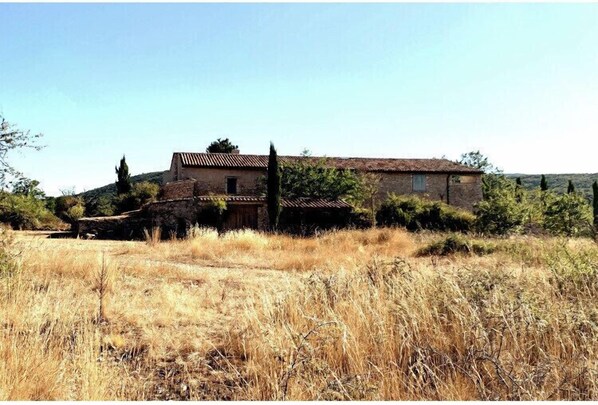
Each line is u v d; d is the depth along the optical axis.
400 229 22.61
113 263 9.42
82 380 3.75
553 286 6.22
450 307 4.89
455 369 4.15
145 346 5.12
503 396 3.65
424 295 5.35
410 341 4.43
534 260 11.22
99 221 25.22
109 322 5.88
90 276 8.66
